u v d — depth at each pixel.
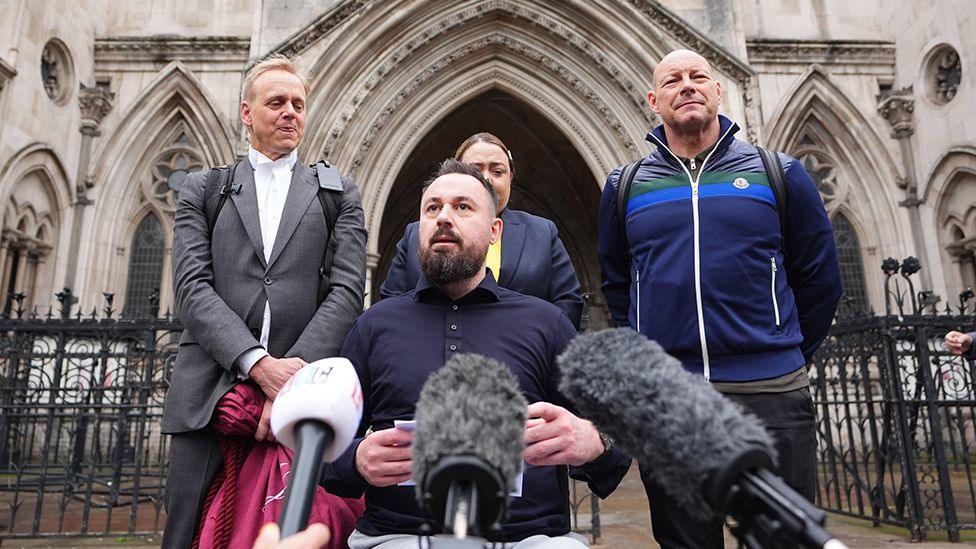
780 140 13.53
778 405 2.53
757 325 2.62
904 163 13.44
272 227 2.89
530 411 1.68
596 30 12.16
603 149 12.33
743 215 2.71
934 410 5.85
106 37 13.38
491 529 0.78
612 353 0.95
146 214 13.22
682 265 2.71
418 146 16.83
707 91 2.87
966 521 5.99
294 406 1.05
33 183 11.49
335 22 11.49
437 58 12.40
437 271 2.11
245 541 2.33
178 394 2.62
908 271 6.33
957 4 12.12
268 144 2.99
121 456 6.41
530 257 3.35
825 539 0.67
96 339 7.62
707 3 12.44
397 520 1.99
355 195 3.13
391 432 1.71
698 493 0.84
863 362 6.39
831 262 2.85
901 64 13.92
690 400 0.84
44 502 7.69
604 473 1.99
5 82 10.41
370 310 2.34
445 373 0.96
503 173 3.61
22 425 9.37
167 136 13.40
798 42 13.98
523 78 12.77
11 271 11.10
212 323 2.56
